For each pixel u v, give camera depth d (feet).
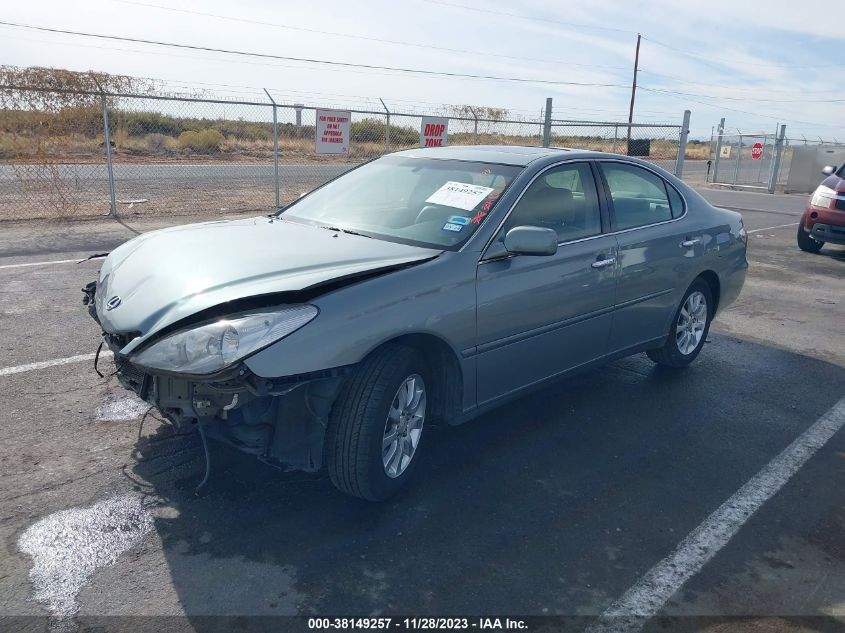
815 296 29.40
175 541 10.61
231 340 9.80
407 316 11.30
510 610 9.53
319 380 10.77
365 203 14.80
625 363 19.94
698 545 11.25
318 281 10.67
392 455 11.76
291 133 93.91
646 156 81.30
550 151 15.74
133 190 52.54
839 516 12.32
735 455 14.48
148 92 48.06
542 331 13.98
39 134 43.52
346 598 9.59
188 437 13.74
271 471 12.68
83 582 9.63
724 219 19.54
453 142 56.54
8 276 25.54
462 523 11.50
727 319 25.23
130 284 11.67
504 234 13.15
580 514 11.97
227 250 12.19
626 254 15.81
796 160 85.35
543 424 15.52
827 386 18.72
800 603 9.97
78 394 15.52
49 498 11.51
